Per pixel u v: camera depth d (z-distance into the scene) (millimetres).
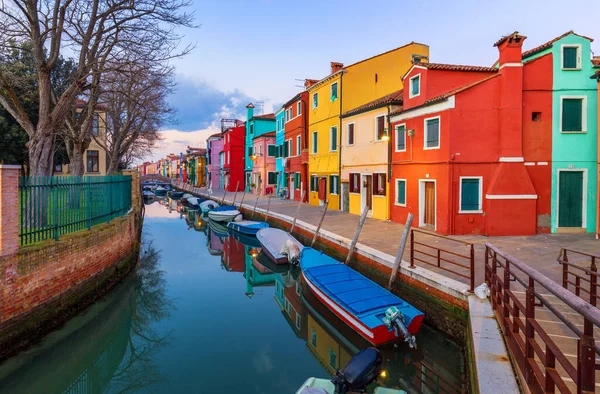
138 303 11414
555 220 13742
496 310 6258
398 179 17141
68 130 17812
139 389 6766
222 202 32875
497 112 13578
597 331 5477
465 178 13727
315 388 5312
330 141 23922
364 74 22750
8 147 23891
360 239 13195
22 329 7027
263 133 40594
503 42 13414
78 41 11945
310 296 10547
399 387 6555
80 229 10016
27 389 7008
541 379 3500
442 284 7926
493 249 6195
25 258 7184
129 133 31078
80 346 8586
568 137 13664
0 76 10906
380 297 8359
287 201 30281
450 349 7508
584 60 13617
